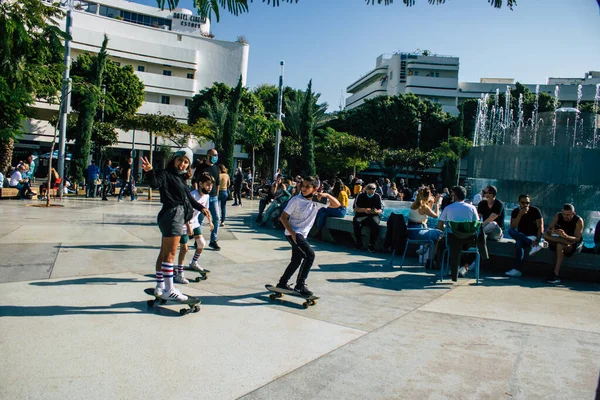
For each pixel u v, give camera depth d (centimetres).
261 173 5397
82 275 580
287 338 402
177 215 471
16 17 734
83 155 2503
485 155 1430
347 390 305
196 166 843
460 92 7644
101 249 763
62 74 1838
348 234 1036
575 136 1466
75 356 336
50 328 389
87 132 2506
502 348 397
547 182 1289
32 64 1426
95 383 295
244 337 398
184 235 570
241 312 473
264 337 401
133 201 1975
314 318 466
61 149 1931
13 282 527
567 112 1480
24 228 943
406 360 362
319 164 4844
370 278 683
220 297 526
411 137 5856
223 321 439
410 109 5659
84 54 4162
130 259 698
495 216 798
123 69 4378
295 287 518
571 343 416
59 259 663
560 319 496
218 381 310
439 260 768
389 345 395
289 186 1335
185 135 3094
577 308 549
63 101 1886
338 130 5988
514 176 1346
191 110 4947
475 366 354
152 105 5006
